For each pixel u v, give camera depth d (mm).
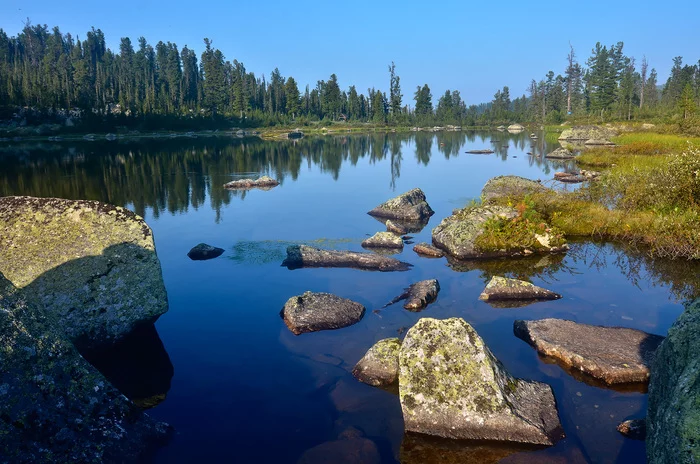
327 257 11609
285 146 58438
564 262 11547
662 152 31234
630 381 6266
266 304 9125
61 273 7434
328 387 6328
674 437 3553
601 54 99750
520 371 6582
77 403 5012
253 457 5035
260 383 6434
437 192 22875
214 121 101375
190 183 26703
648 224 13188
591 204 15328
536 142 60562
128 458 4949
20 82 96500
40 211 7898
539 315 8430
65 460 4609
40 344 5066
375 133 96250
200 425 5594
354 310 8445
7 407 4543
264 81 133125
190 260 12117
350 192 23406
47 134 77500
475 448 5180
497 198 17062
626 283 10000
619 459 4930
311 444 5234
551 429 5324
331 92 123812
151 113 93375
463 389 5562
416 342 6047
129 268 7719
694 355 4137
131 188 24781
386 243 13203
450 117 124812
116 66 137250
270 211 18797
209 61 109562
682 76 99000
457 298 9273
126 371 6855
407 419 5512
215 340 7684
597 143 48312
